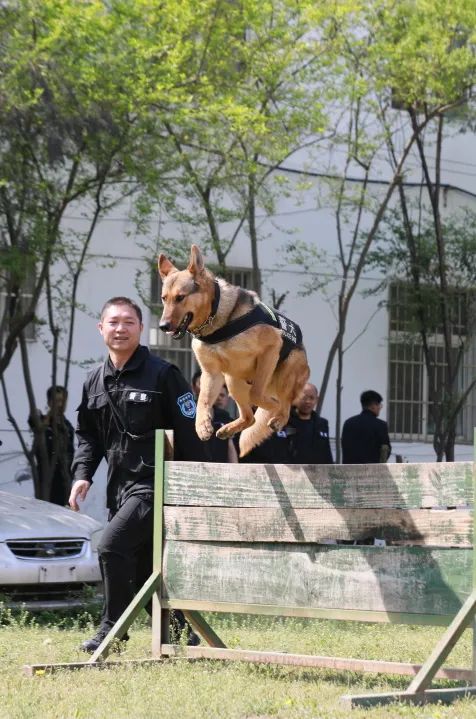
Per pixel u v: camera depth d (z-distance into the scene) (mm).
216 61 14984
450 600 6293
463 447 21719
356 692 6449
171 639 7848
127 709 5852
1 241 13781
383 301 20062
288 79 15805
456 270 19453
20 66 12617
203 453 7762
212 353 6258
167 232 18188
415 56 16203
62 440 15500
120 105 13430
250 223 17297
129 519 7578
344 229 20125
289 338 6555
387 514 6539
